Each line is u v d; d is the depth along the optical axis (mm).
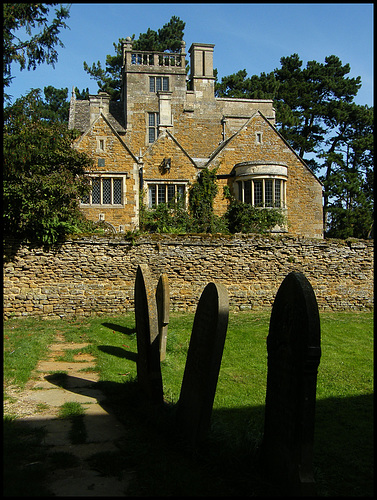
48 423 5750
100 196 23406
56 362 9078
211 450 4980
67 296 14297
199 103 34719
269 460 4727
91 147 23234
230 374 9344
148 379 6555
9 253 13891
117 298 14672
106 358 9461
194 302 15320
